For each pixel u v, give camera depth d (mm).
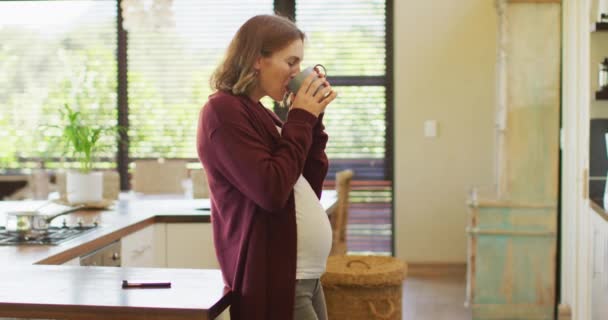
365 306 3381
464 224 6316
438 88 6289
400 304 3484
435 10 6270
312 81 1771
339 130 6523
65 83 6781
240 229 1756
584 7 4043
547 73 4586
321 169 1940
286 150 1700
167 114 6754
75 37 6762
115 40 6727
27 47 6797
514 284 4668
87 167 3844
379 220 6520
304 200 1816
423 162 6328
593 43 3785
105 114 6766
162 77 6730
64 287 1805
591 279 3879
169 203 4117
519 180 4637
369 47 6484
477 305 4695
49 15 6770
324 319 1929
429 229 6344
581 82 4191
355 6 6477
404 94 6320
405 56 6309
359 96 6500
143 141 6770
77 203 3779
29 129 6820
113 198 4691
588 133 3857
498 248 4672
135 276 1937
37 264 2270
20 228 2758
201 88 6707
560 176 4805
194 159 6750
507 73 4605
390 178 6496
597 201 3744
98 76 6766
